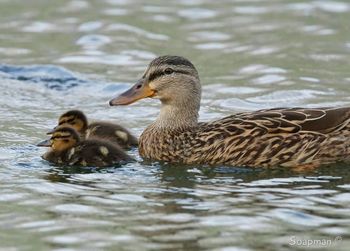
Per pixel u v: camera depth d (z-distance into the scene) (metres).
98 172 14.88
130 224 12.48
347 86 19.75
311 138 14.93
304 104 18.72
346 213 12.82
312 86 19.80
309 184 14.10
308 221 12.52
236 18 24.80
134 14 25.19
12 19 24.86
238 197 13.52
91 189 13.95
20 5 25.97
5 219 12.71
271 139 14.98
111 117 18.23
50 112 18.42
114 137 16.39
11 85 20.05
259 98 19.23
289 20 24.48
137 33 23.69
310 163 14.97
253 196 13.56
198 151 15.37
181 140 15.58
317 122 15.05
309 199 13.39
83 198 13.53
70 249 11.66
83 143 15.43
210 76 20.66
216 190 13.88
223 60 21.70
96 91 19.86
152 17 24.95
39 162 15.38
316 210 12.94
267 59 21.67
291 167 14.95
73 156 15.26
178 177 14.59
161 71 15.88
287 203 13.23
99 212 12.95
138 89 16.03
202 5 25.94
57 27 24.22
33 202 13.36
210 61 21.64
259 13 25.12
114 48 22.70
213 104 18.92
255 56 21.94
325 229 12.25
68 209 13.07
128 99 15.99
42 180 14.38
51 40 23.30
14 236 12.11
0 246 11.79
